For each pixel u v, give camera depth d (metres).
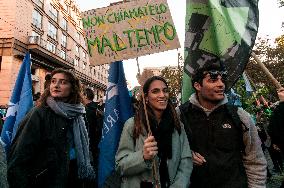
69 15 41.09
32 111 3.21
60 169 3.10
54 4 35.88
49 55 30.91
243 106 7.76
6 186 1.67
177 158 2.71
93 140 5.20
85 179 3.57
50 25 35.00
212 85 2.80
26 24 28.94
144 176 2.67
